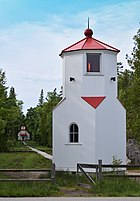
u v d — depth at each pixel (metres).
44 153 50.91
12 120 47.72
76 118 27.88
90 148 27.19
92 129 27.22
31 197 15.80
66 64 28.78
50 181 18.23
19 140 86.38
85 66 28.08
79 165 20.12
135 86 27.67
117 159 27.64
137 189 17.28
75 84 28.28
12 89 85.88
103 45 28.81
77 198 15.25
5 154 46.66
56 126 28.56
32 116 110.88
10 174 25.05
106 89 28.08
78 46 28.64
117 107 28.22
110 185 17.72
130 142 34.41
